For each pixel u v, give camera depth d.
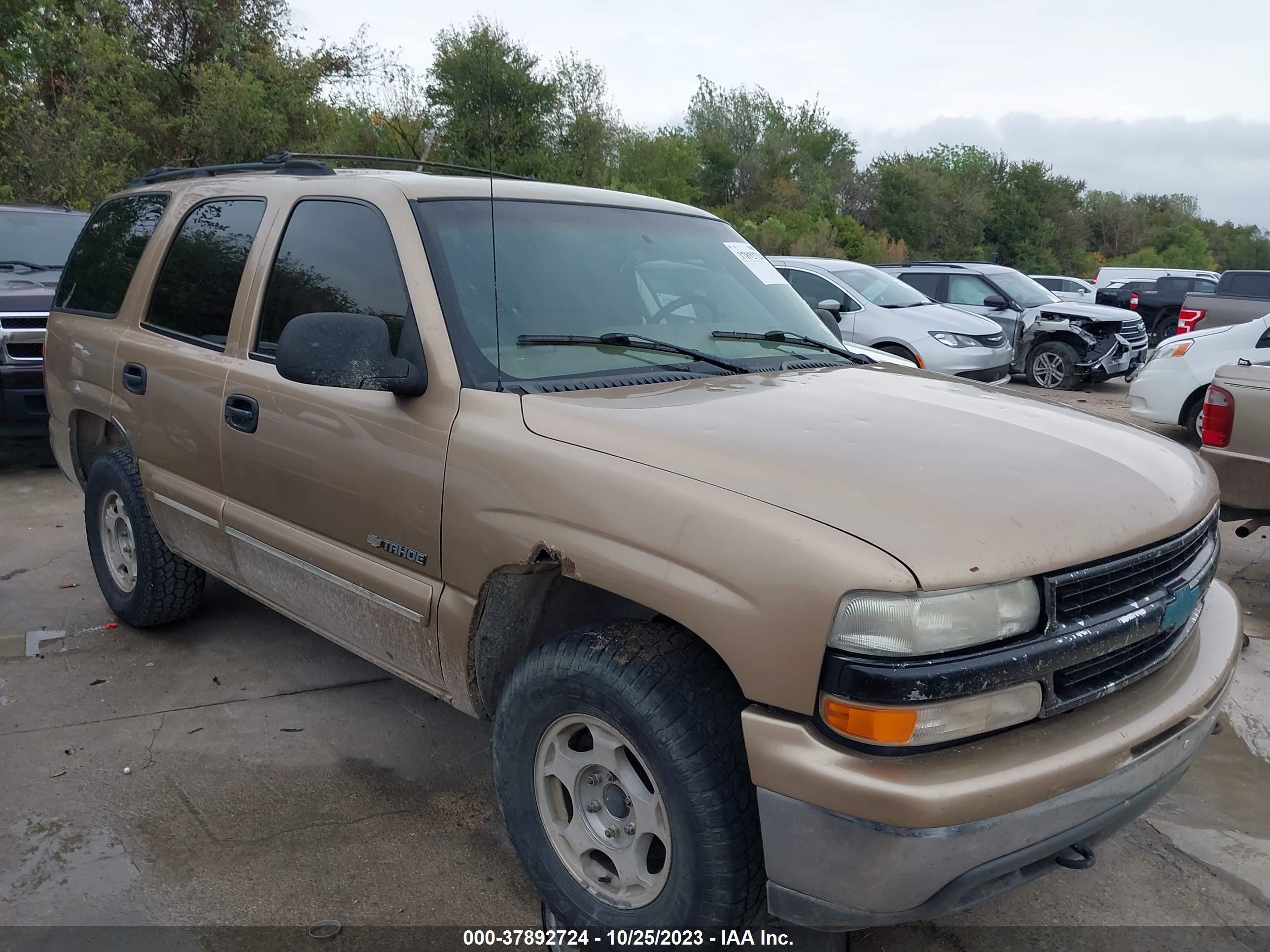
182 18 20.19
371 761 3.26
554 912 2.37
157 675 3.84
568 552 2.18
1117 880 2.78
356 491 2.75
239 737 3.38
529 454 2.30
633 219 3.34
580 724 2.26
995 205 57.56
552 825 2.36
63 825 2.84
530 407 2.41
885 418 2.44
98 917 2.46
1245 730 3.69
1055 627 1.92
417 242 2.74
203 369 3.35
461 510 2.44
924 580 1.76
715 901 2.00
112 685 3.74
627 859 2.20
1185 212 92.56
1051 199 59.03
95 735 3.36
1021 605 1.87
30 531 5.66
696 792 1.98
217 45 20.28
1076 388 13.21
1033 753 1.86
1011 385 13.70
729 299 3.30
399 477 2.61
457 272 2.72
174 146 19.30
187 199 3.83
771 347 3.16
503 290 2.76
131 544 4.14
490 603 2.47
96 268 4.34
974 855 1.79
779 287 3.62
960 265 14.64
